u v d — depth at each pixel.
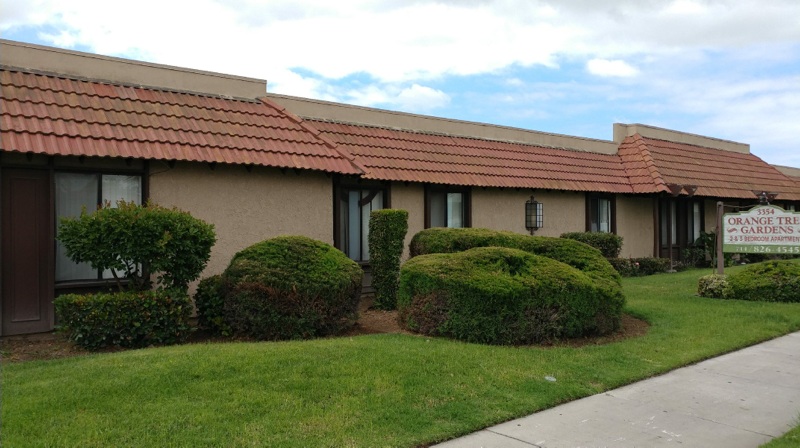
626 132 23.28
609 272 10.25
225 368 6.57
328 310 8.83
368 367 6.91
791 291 12.78
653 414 6.16
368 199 14.25
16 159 8.73
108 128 9.68
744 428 5.80
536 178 17.64
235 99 12.48
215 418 5.39
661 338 9.31
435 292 8.94
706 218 24.22
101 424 5.15
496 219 16.84
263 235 11.23
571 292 8.98
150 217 8.28
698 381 7.36
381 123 15.98
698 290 13.93
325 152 12.04
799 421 5.98
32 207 8.92
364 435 5.25
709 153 25.55
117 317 7.97
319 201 12.04
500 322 8.61
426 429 5.47
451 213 16.02
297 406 5.77
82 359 7.13
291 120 12.65
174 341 8.31
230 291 8.70
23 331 8.77
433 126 17.19
